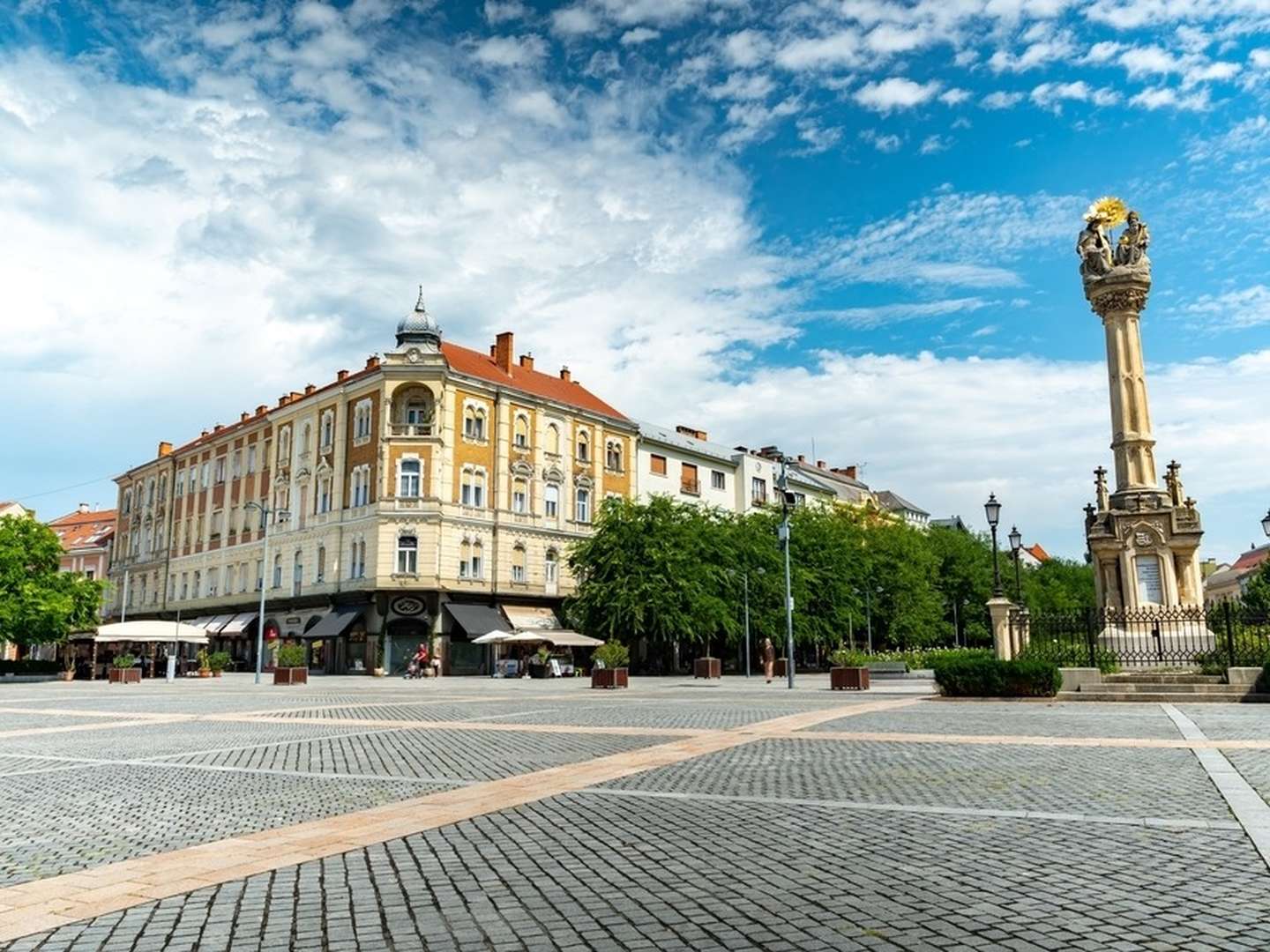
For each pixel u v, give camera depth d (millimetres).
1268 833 7441
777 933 5156
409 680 47875
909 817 8266
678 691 32094
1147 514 27578
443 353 57938
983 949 4863
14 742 15852
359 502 56406
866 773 10922
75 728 18516
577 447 64062
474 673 54938
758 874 6391
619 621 50969
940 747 13328
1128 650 26094
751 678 47344
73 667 53812
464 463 56156
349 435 58156
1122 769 10969
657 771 11250
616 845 7289
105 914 5648
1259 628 23188
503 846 7301
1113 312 29297
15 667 57375
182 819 8586
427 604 53531
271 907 5738
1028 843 7246
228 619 64188
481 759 12633
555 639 50875
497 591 56594
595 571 53656
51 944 5102
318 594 56719
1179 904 5621
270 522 63469
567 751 13414
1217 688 21844
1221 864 6555
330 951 4938
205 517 71500
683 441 76938
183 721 20109
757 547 57031
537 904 5727
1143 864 6566
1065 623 25578
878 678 42562
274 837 7742
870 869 6488
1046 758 12016
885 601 67812
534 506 60406
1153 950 4840
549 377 69312
